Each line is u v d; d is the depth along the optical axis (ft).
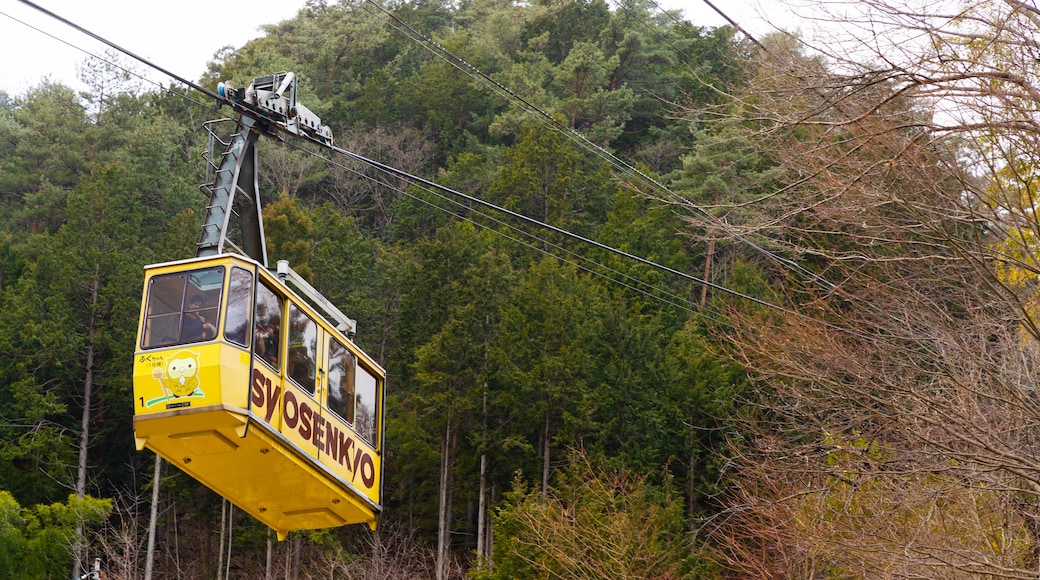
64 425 139.23
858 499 48.47
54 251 149.48
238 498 48.42
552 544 86.43
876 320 47.01
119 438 142.10
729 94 41.75
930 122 36.83
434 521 133.59
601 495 94.32
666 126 224.53
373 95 241.55
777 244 43.50
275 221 158.92
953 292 45.68
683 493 114.73
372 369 53.26
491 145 229.66
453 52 248.32
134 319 140.36
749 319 51.29
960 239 39.81
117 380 134.92
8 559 106.73
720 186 99.14
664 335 137.69
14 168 206.18
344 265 159.63
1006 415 43.73
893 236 40.81
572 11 262.47
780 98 39.09
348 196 225.15
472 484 130.72
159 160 193.36
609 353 129.08
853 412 45.62
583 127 222.89
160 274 43.32
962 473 40.55
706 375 121.70
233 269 43.01
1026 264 37.83
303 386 46.37
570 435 119.75
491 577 96.02
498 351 126.72
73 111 220.64
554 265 140.97
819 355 46.19
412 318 141.28
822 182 39.55
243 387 42.16
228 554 123.13
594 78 232.32
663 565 85.61
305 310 47.26
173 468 132.16
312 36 275.39
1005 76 33.94
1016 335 45.16
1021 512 46.06
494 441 123.34
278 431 43.96
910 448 45.88
